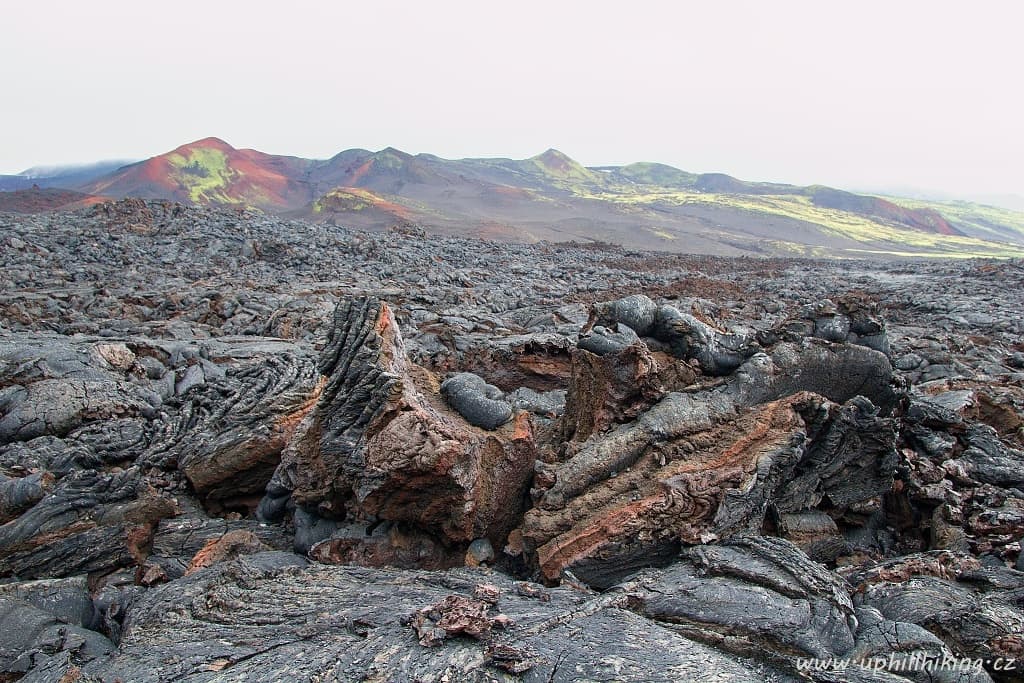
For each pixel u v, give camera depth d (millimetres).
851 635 6188
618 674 5430
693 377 11109
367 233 67812
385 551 9258
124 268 40812
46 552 9102
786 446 9133
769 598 6598
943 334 28297
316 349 22297
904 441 11453
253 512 12125
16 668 6637
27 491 10156
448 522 9148
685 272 59062
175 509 10938
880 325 11586
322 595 7414
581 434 11039
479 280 47125
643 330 11773
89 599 8281
